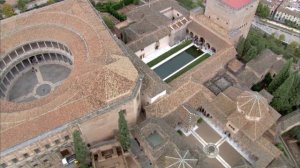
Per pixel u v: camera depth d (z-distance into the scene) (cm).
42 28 9200
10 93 9250
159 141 7444
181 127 8438
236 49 10231
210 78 9431
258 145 7619
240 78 9462
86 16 9288
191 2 13525
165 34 10431
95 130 7544
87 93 7181
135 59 8950
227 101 8319
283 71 8756
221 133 8369
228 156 7925
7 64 9038
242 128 7750
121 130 6719
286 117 8638
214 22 10475
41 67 10019
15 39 8969
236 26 10150
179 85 8619
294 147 8488
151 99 8081
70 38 8906
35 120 6769
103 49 8162
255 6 10056
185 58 10562
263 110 7619
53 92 7538
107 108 7125
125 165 7381
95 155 7556
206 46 10925
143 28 10650
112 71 7381
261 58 9806
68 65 9975
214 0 9869
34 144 6712
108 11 12244
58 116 6862
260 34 12631
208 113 8469
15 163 6894
